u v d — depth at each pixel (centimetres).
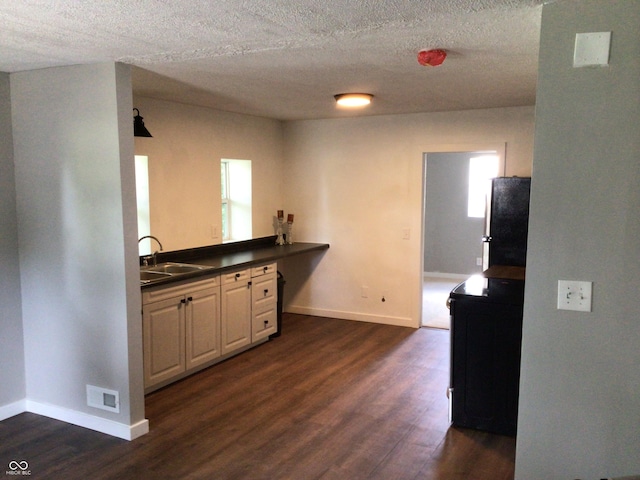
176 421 360
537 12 218
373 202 601
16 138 350
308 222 641
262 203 616
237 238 609
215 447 324
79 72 321
